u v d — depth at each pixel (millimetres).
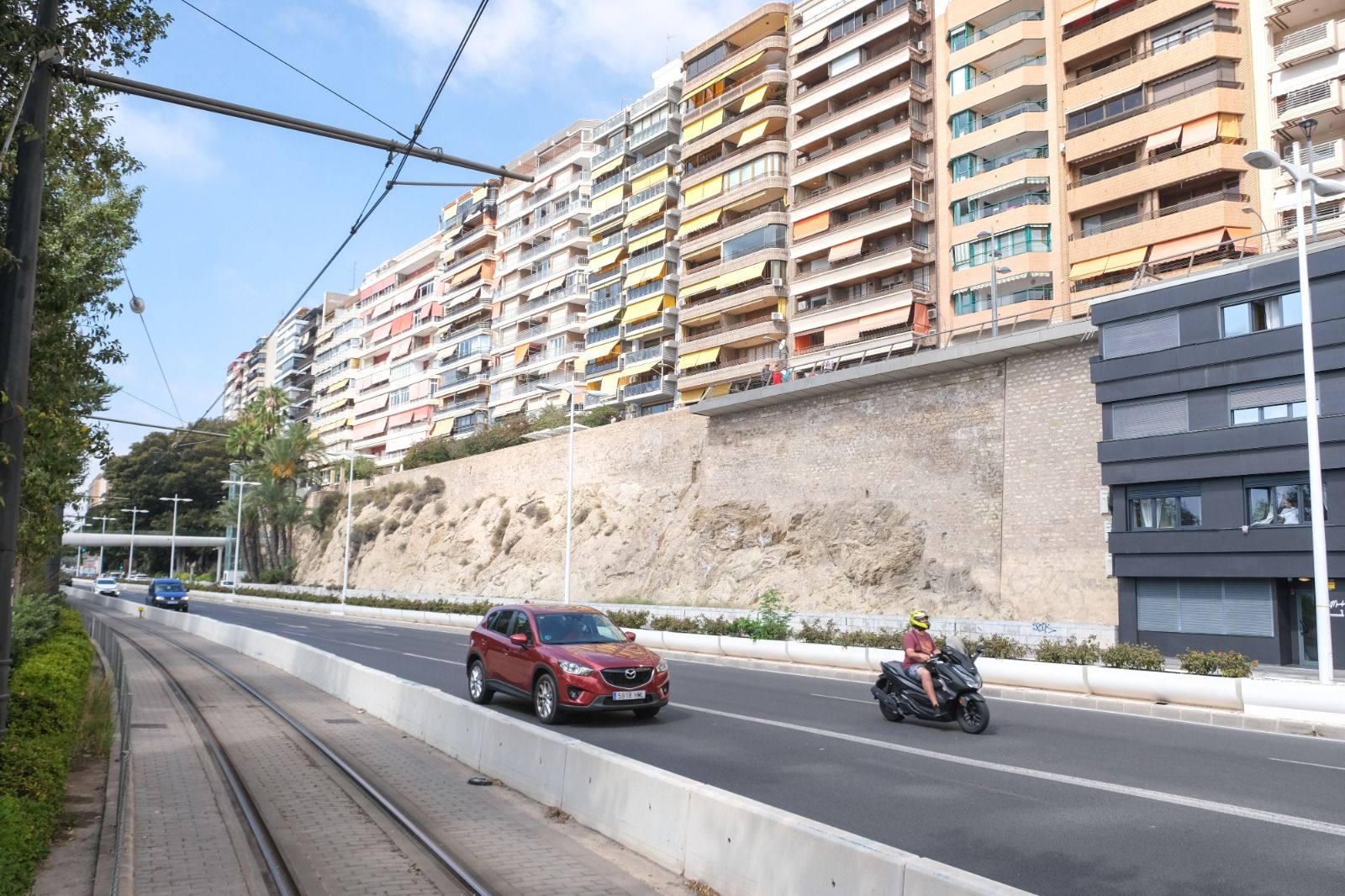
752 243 54688
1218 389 26109
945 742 11805
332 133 9148
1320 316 24203
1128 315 28469
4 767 7160
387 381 105688
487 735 10242
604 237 71875
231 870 6617
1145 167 36156
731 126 57938
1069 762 10508
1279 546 24250
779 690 17625
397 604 50406
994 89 42594
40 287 10125
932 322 45438
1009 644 20703
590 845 7344
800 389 41469
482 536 62562
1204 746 11836
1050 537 31234
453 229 94750
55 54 7703
